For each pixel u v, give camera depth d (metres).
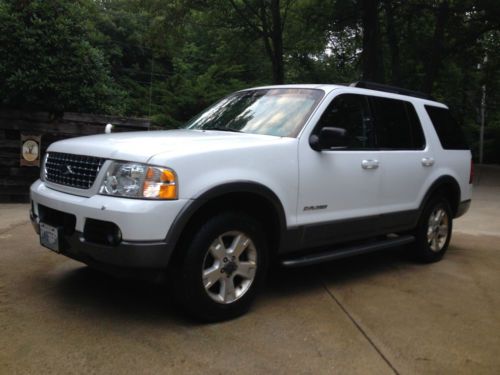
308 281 5.04
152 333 3.56
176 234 3.43
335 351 3.43
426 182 5.65
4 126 8.81
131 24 34.25
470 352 3.51
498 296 4.78
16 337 3.40
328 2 21.00
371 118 5.07
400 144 5.39
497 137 32.97
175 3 18.78
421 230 5.76
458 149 6.32
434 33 20.75
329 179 4.48
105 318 3.79
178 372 3.04
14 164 8.91
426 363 3.32
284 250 4.25
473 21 20.44
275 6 18.73
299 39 23.78
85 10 10.05
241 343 3.47
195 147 3.67
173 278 3.66
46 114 9.12
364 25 18.73
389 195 5.14
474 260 6.22
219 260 3.75
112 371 3.01
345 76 29.94
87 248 3.51
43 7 8.97
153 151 3.51
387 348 3.51
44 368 3.01
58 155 4.05
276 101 4.82
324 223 4.45
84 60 9.41
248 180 3.81
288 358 3.29
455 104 34.47
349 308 4.28
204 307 3.69
